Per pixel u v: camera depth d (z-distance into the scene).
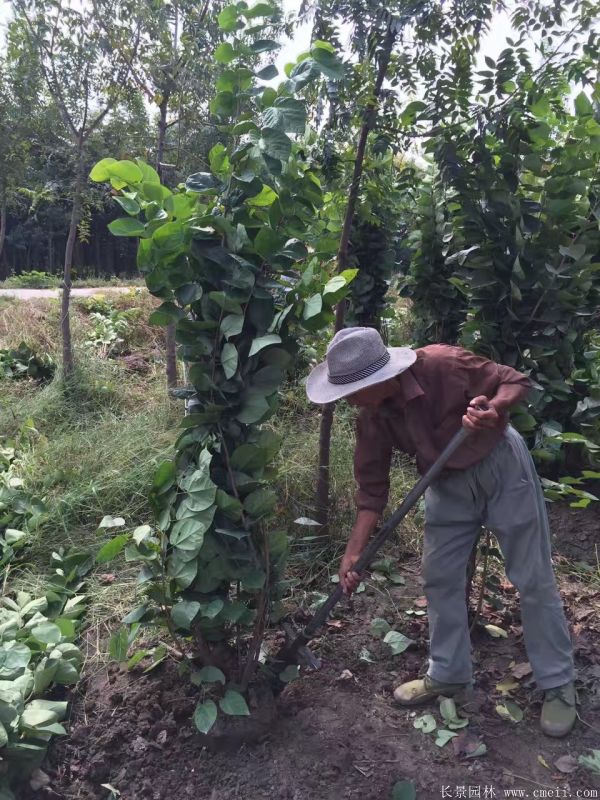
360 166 3.31
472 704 2.50
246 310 2.18
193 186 2.18
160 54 5.34
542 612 2.35
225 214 2.18
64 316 6.08
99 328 7.47
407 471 4.51
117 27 5.29
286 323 2.23
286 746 2.33
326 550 3.69
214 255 2.09
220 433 2.24
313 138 3.54
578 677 2.61
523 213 3.05
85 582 3.43
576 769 2.21
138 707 2.52
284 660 2.49
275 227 2.17
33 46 5.55
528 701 2.53
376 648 2.90
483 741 2.36
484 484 2.33
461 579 2.45
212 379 2.21
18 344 6.83
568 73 2.98
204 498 2.11
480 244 3.13
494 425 2.18
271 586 2.37
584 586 3.35
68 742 2.43
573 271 3.17
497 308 3.20
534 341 3.17
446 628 2.47
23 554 3.69
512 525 2.31
